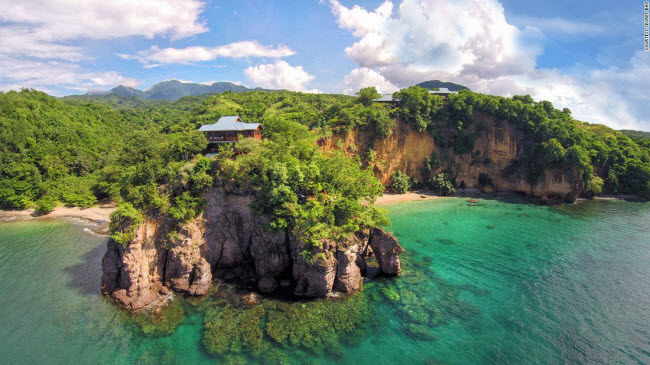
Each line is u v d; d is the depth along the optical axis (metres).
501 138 94.38
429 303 38.75
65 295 40.72
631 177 90.81
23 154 82.50
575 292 41.03
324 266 38.47
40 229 64.75
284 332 33.28
